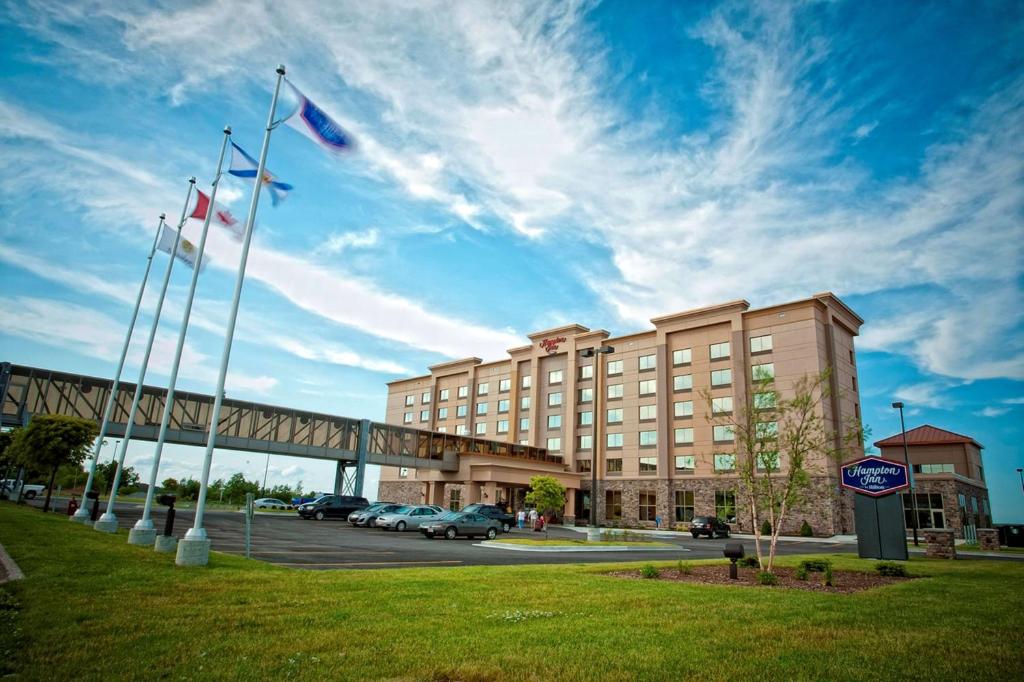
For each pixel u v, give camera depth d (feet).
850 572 53.36
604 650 21.77
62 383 122.72
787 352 159.74
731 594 35.68
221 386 45.27
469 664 19.72
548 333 225.76
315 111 53.01
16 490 134.82
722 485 166.50
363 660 20.20
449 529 92.84
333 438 163.32
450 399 262.47
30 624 23.89
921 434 197.67
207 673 18.69
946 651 22.61
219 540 67.82
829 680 18.84
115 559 41.09
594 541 89.86
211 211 62.80
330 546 69.10
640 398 193.16
